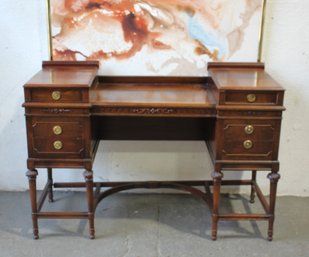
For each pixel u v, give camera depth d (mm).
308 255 2273
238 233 2467
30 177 2283
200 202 2820
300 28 2574
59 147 2242
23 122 2777
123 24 2533
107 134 2650
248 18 2531
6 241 2375
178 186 2705
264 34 2580
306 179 2885
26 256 2242
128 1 2494
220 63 2561
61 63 2549
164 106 2227
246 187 2906
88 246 2332
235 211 2707
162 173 2869
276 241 2396
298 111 2738
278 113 2172
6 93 2717
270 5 2531
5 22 2576
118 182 2734
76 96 2174
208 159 2828
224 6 2510
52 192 2791
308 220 2619
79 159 2268
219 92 2145
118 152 2812
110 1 2494
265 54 2623
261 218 2359
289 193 2924
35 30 2592
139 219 2605
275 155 2246
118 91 2459
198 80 2633
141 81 2627
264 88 2139
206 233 2465
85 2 2498
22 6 2547
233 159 2250
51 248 2312
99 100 2271
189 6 2504
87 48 2580
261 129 2201
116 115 2250
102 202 2797
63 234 2445
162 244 2355
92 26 2539
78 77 2297
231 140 2217
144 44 2570
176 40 2566
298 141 2803
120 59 2600
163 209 2725
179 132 2662
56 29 2547
